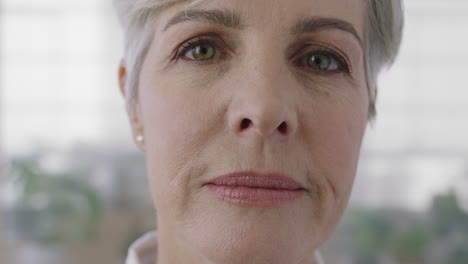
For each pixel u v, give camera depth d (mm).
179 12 577
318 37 575
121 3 686
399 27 695
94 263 2357
